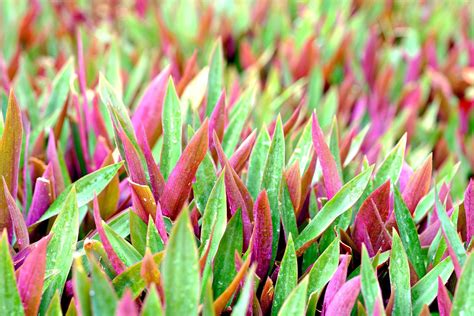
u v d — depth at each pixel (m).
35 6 2.81
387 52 2.75
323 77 2.59
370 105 2.35
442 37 3.03
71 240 1.43
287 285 1.43
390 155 1.62
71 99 1.89
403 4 3.44
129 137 1.54
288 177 1.55
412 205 1.60
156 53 2.55
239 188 1.50
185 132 1.70
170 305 1.28
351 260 1.55
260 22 3.04
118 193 1.62
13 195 1.50
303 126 1.86
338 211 1.50
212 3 3.06
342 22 2.86
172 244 1.27
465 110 2.45
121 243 1.44
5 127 1.44
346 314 1.36
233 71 2.33
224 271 1.46
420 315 1.36
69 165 1.84
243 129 1.79
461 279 1.33
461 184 1.92
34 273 1.33
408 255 1.51
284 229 1.54
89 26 2.95
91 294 1.25
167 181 1.50
